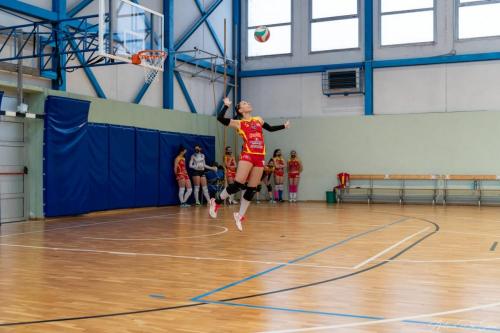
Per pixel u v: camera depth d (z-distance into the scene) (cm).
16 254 791
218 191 1905
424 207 1739
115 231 1073
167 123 1738
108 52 1220
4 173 1252
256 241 925
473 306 483
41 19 1331
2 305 496
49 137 1296
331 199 1964
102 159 1464
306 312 467
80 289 561
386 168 1930
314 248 844
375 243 895
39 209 1305
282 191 2031
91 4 1488
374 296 524
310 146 2039
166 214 1453
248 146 793
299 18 2061
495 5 1794
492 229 1098
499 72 1791
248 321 439
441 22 1858
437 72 1869
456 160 1838
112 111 1517
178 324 432
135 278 618
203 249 838
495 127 1789
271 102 2109
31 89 1267
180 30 1836
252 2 2138
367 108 1950
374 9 1944
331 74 1970
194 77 1933
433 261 720
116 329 419
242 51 2153
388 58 1933
